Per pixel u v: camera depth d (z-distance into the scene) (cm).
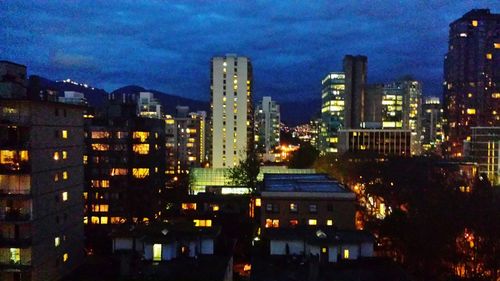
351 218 7919
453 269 7250
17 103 5909
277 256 5503
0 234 5959
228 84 19762
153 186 10656
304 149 18588
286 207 7981
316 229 6025
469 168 16000
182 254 5469
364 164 14950
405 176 12731
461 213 7650
